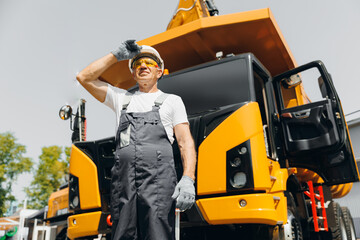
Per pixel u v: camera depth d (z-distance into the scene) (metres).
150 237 1.84
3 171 28.58
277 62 4.97
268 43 4.51
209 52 4.69
